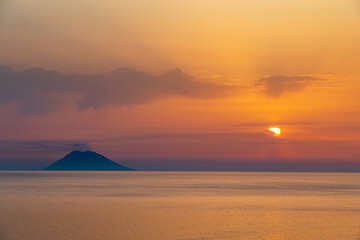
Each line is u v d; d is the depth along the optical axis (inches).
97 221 2324.1
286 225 2204.7
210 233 1987.0
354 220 2380.7
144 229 2085.4
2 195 3959.2
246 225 2217.0
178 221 2324.1
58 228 2127.2
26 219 2401.6
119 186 5772.6
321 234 1994.3
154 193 4264.3
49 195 3986.2
